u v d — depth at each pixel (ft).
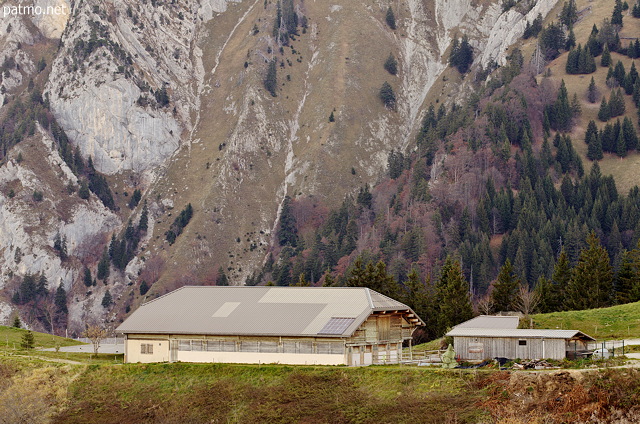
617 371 225.15
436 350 331.16
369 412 234.38
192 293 323.98
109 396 266.77
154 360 296.71
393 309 293.64
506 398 226.99
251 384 259.39
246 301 310.45
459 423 220.84
